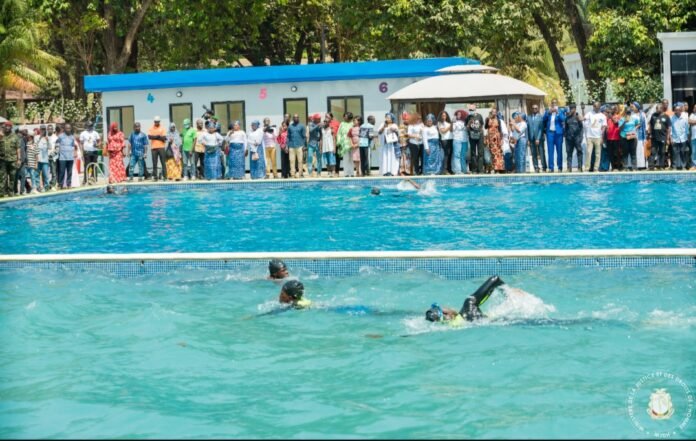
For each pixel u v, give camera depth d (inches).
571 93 1461.6
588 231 654.5
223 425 298.0
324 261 534.9
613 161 1042.7
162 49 1823.3
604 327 402.6
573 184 983.0
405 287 492.1
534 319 417.1
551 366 351.6
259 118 1218.6
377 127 1191.6
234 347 389.4
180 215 836.6
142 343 398.9
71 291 502.9
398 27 1596.9
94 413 312.5
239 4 1688.0
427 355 369.7
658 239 610.2
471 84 1086.4
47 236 722.2
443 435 284.2
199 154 1138.7
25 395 332.8
